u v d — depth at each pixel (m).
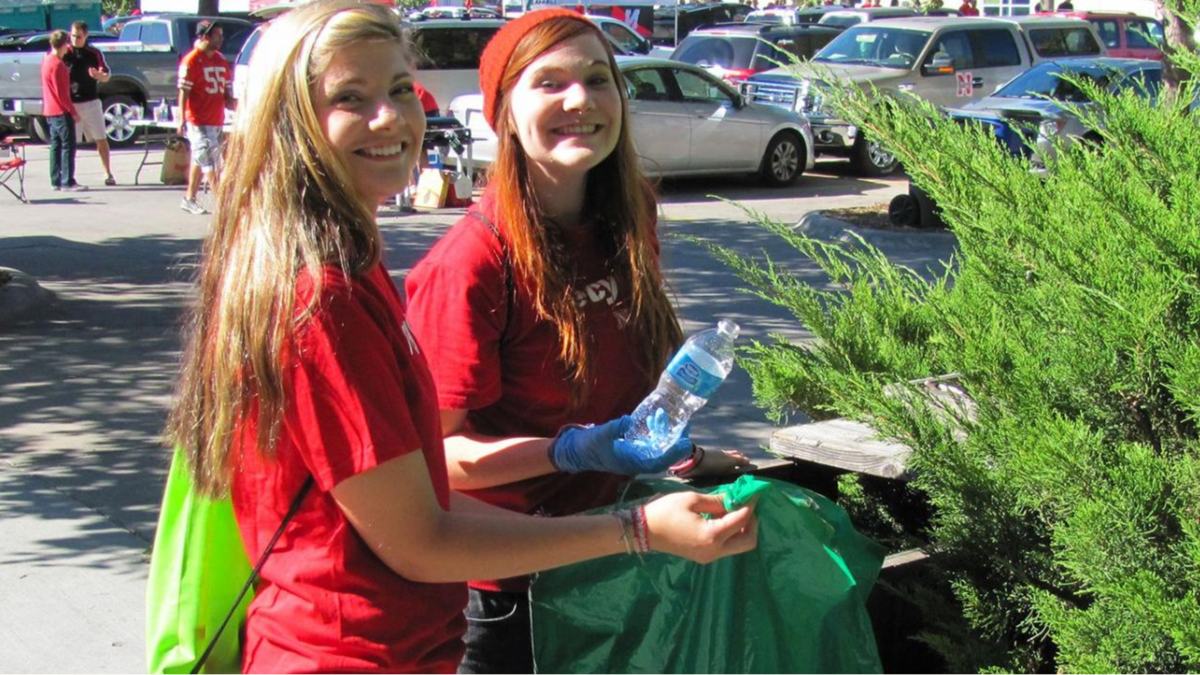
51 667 4.15
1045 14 20.84
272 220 1.77
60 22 29.52
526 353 2.36
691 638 2.23
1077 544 2.06
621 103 2.37
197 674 1.92
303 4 1.88
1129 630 2.02
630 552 1.98
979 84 17.91
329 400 1.73
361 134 1.82
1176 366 2.07
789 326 9.02
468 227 2.34
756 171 16.75
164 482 5.86
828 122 17.11
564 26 2.31
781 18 27.20
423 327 2.32
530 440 2.30
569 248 2.41
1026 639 2.43
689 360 2.20
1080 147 2.68
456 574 1.85
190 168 14.66
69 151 15.71
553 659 2.30
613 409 2.47
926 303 2.78
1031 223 2.38
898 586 2.59
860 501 3.04
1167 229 2.16
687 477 2.74
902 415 2.34
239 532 1.89
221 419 1.79
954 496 2.35
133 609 4.57
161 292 9.92
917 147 2.56
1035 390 2.26
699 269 11.07
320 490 1.80
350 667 1.82
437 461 1.95
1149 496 2.03
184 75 13.74
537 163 2.34
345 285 1.76
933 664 2.69
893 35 18.03
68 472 5.97
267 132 1.80
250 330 1.74
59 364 7.87
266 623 1.87
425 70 17.92
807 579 2.19
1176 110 2.53
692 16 28.94
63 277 10.42
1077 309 2.25
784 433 2.85
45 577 4.82
